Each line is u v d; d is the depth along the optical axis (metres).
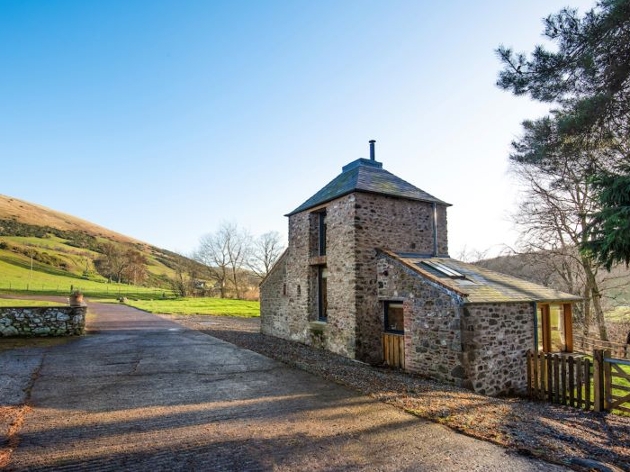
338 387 8.00
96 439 5.14
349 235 12.52
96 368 9.27
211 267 54.75
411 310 10.89
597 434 6.39
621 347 15.07
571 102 9.75
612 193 7.43
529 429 6.07
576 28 8.51
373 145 16.09
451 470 4.47
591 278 18.41
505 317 10.20
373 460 4.70
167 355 11.20
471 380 9.17
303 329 14.83
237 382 8.30
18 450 4.74
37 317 13.86
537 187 20.50
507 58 9.57
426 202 14.05
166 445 5.01
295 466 4.51
